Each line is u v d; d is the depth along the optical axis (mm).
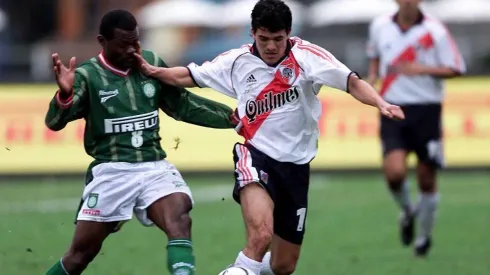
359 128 62531
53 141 62312
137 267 33844
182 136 62094
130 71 23984
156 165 24000
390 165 37125
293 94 24219
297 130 24484
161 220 23438
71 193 55375
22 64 87312
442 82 38000
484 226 43625
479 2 98500
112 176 23625
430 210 36500
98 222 23672
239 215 47000
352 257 35906
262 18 23359
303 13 103125
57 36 107125
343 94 62781
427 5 101562
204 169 61906
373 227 43250
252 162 24359
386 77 38062
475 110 62531
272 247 25672
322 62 23891
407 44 37906
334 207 49438
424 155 37438
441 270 33250
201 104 25016
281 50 23938
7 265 34000
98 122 23734
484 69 70250
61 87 23109
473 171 62281
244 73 24375
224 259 35438
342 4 97500
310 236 40875
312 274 32562
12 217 46281
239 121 24859
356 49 84375
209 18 98938
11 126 62531
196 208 49469
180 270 22750
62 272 23891
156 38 98250
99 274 32469
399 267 33875
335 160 62375
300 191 24859
